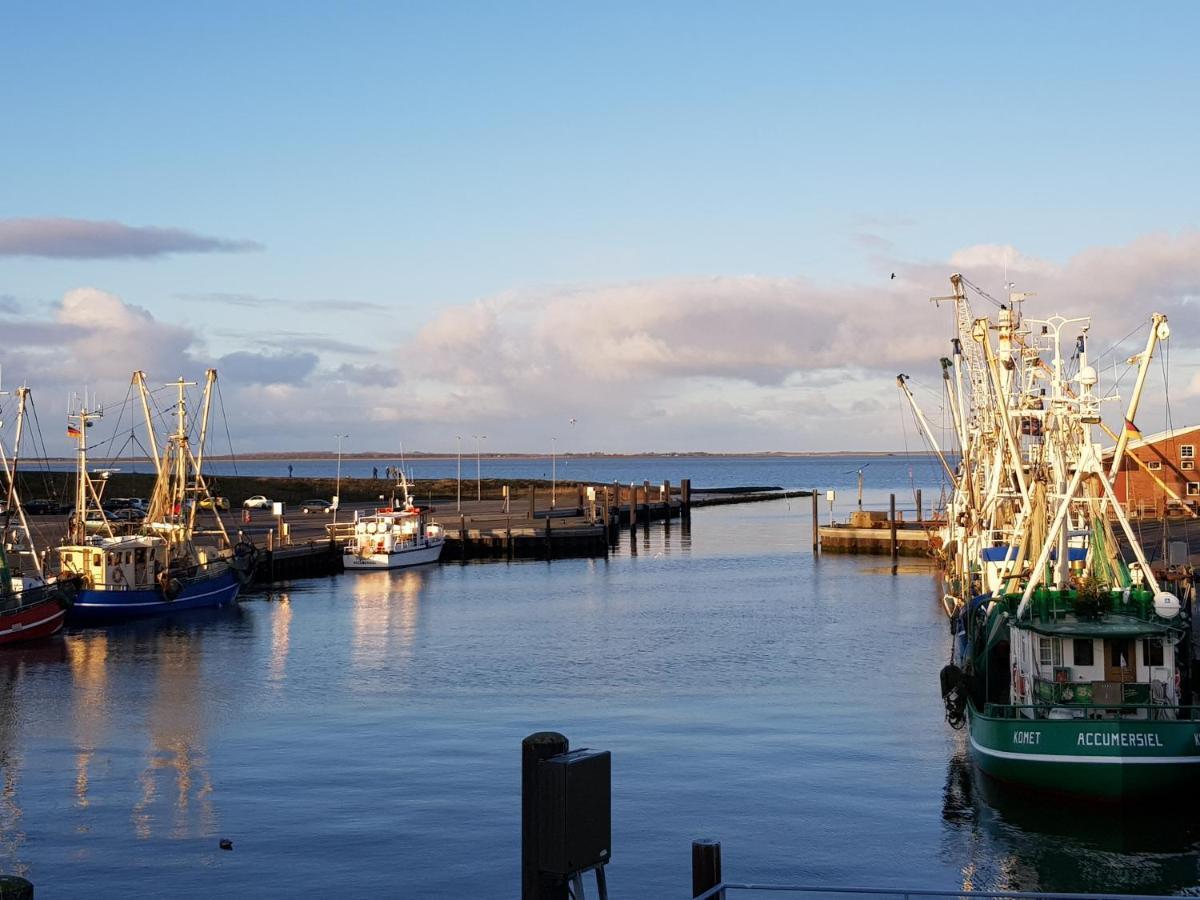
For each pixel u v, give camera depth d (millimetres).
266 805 32250
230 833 29891
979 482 78812
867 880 26609
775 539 139750
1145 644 32062
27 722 43500
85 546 71438
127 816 31406
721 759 37031
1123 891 25922
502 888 26109
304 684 51156
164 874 27047
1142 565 35094
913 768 35781
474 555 118125
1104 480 34969
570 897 13898
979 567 62188
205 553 83250
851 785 33969
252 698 47969
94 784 34594
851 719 42938
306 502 196625
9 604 62656
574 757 12820
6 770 36312
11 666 55969
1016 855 28047
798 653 58844
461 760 37094
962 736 40000
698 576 98188
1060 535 34844
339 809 31828
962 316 78375
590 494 153750
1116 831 29500
